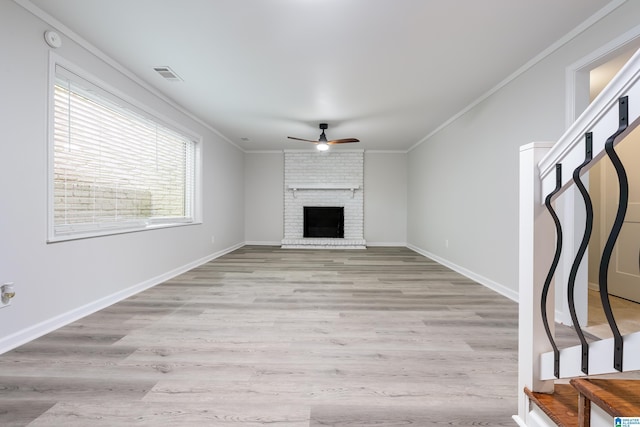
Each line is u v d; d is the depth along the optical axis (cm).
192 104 399
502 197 322
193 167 466
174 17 219
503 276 320
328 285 352
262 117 454
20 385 151
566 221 232
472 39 244
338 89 346
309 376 162
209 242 515
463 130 414
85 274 253
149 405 137
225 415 131
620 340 84
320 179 710
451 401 142
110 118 292
